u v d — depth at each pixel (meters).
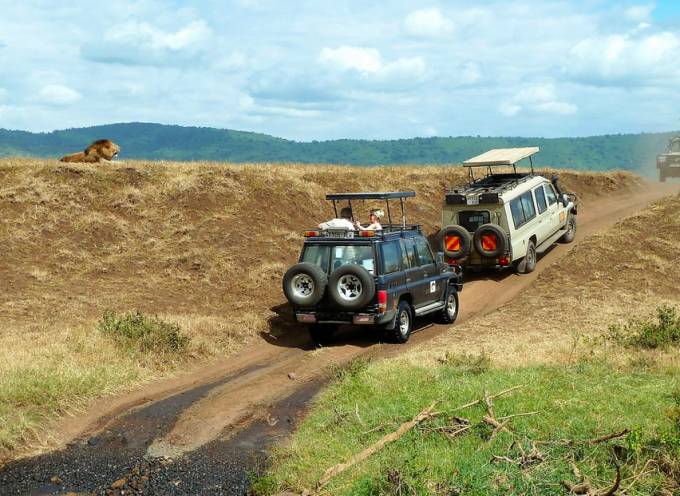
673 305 16.03
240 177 24.53
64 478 7.81
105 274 17.95
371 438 8.30
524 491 6.58
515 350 12.23
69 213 20.89
